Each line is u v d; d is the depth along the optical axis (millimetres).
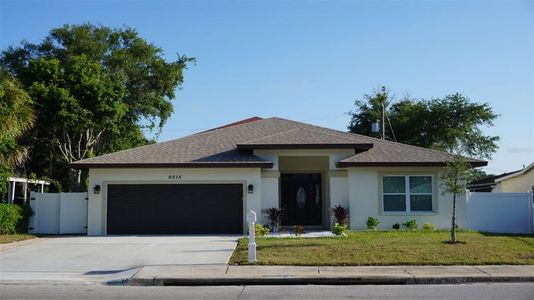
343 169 23344
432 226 22562
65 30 37594
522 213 23359
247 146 22578
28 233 23141
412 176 23172
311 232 22016
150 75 38469
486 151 46500
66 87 28594
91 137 33688
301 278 12406
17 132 21203
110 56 37281
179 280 12391
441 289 11484
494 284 12133
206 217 22578
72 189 32938
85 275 13266
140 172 22734
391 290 11398
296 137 23703
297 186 24922
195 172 22703
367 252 15180
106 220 22609
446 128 46031
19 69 34875
